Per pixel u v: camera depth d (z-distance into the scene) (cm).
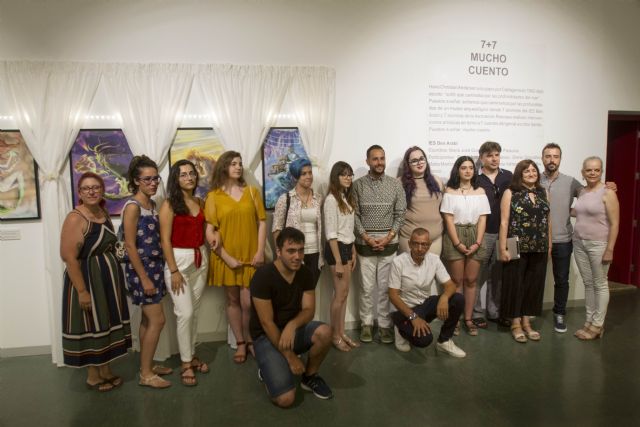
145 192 260
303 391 262
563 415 232
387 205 326
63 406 251
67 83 313
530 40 391
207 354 321
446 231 345
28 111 309
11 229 317
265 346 250
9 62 306
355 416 234
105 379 273
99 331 251
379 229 328
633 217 470
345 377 278
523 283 335
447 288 298
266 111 339
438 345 313
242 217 301
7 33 307
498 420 228
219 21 332
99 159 321
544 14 392
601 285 330
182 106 329
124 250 260
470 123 384
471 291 348
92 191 246
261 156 344
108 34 319
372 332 359
